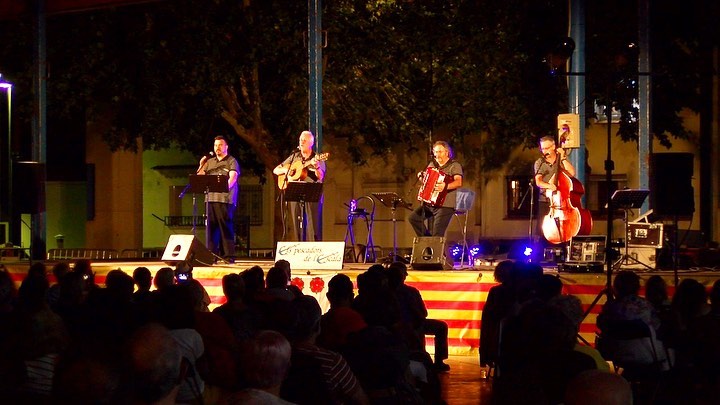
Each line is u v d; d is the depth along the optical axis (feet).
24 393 14.99
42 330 15.57
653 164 37.11
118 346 11.26
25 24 63.62
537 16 68.39
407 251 71.51
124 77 64.64
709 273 38.52
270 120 70.03
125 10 64.64
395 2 64.18
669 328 22.88
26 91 64.34
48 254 71.10
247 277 27.61
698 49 68.28
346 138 75.61
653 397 22.36
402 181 75.46
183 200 86.33
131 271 42.96
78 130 82.99
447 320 39.24
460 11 66.44
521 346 15.98
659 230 40.78
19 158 76.74
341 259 40.63
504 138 69.15
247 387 13.39
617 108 67.10
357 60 65.16
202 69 63.46
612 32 65.87
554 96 67.72
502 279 28.35
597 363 17.70
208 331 19.56
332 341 20.92
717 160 68.64
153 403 11.50
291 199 41.63
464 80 65.82
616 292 25.11
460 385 31.60
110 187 81.00
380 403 17.62
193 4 63.82
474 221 73.26
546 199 43.37
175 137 67.82
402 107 65.98
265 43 63.93
